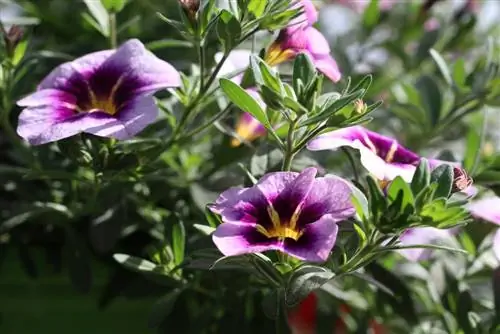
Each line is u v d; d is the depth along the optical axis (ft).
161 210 1.06
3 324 1.06
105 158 0.92
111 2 0.99
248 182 0.93
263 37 1.05
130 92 0.91
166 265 0.94
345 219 0.84
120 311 1.07
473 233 1.01
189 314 1.02
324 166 1.00
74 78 0.92
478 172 0.99
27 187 1.06
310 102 0.84
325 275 0.84
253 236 0.82
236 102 0.85
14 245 1.06
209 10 0.90
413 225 0.82
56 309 1.07
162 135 1.01
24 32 1.00
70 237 1.04
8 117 1.07
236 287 0.99
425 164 0.82
